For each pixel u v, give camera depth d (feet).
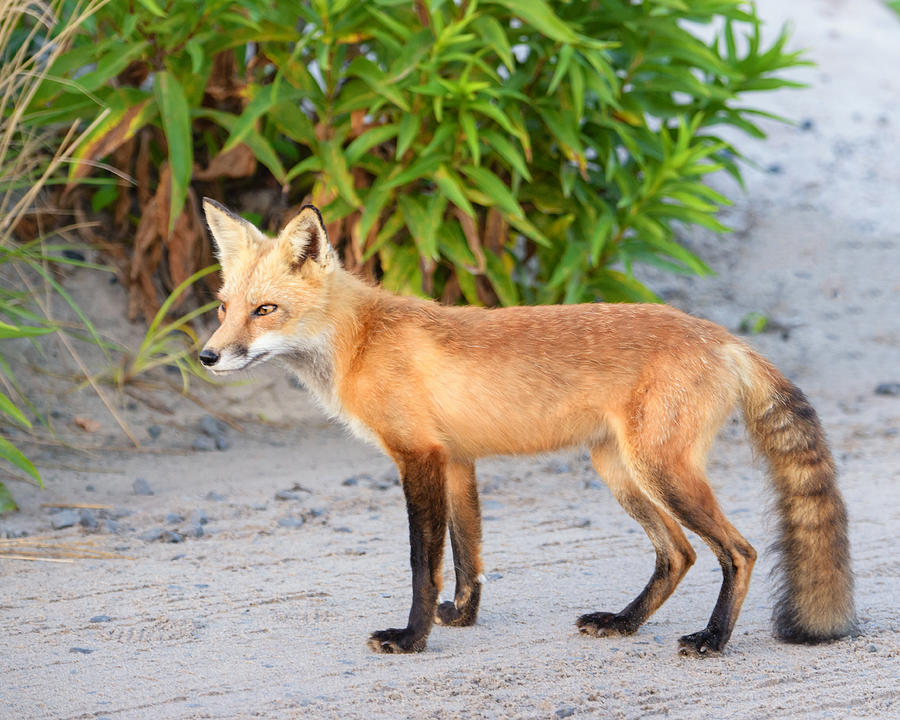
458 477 25.05
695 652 22.71
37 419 37.99
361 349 24.11
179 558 28.91
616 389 23.49
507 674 21.63
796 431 24.04
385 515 33.22
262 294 23.85
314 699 20.25
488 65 40.65
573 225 43.14
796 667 22.12
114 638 23.38
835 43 80.94
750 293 55.98
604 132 42.37
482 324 24.27
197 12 37.37
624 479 24.85
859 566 28.81
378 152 42.75
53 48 36.58
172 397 41.24
